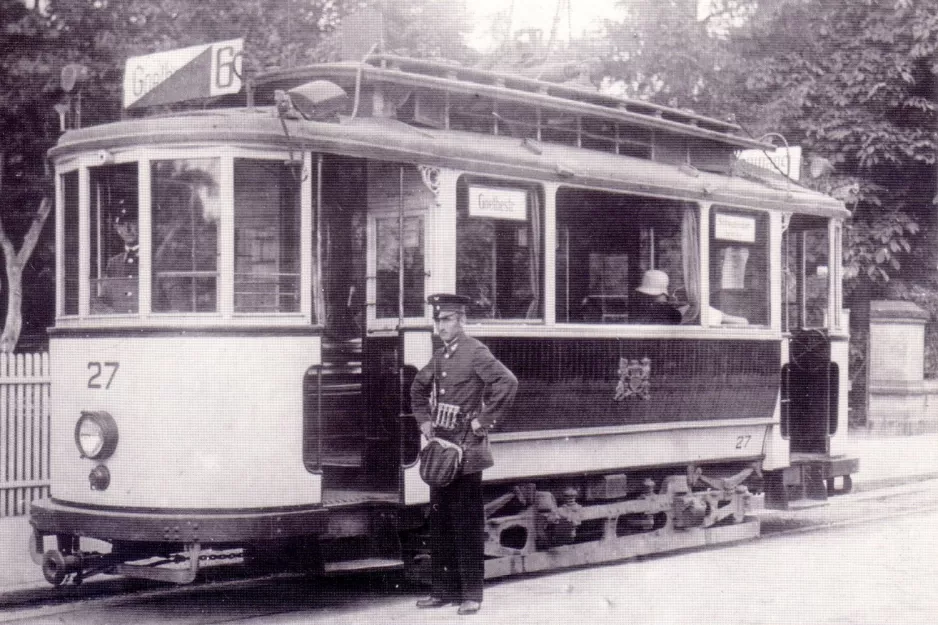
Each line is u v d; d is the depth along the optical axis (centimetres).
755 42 2005
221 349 737
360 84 848
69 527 761
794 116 2012
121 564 754
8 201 2097
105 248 786
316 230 809
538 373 894
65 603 834
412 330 821
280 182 764
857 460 1238
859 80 1995
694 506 1023
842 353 1227
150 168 759
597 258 974
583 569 947
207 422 734
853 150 2039
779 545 1069
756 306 1123
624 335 966
